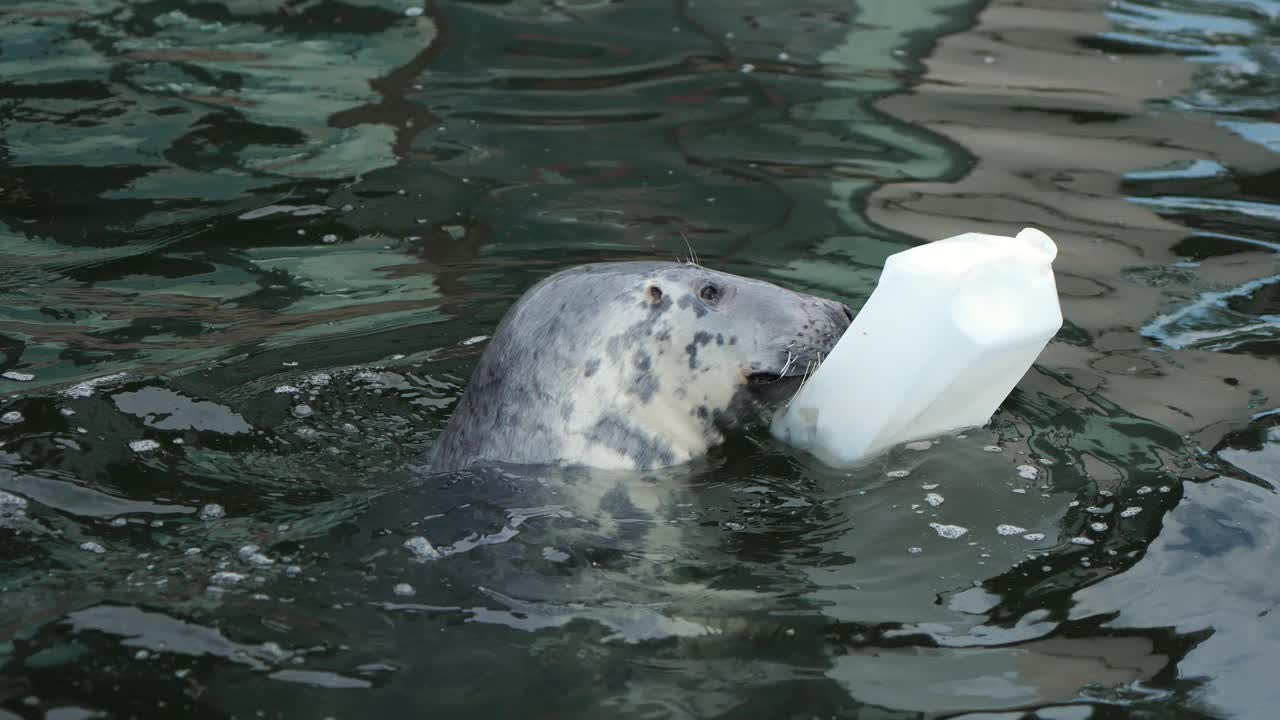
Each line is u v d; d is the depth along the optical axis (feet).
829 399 23.06
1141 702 16.30
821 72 44.88
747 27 49.34
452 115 40.96
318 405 25.80
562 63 45.47
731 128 40.32
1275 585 18.90
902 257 22.07
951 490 21.95
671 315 24.13
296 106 41.19
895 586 19.27
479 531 20.72
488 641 17.62
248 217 34.24
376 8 50.01
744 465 23.53
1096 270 31.50
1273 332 28.19
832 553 20.31
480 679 16.70
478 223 34.09
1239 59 46.16
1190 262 31.96
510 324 24.48
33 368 26.45
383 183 36.37
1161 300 29.91
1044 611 18.48
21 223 33.47
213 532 20.48
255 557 19.62
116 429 24.12
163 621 17.70
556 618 18.29
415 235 33.58
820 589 19.25
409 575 19.26
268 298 30.37
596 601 18.80
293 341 28.48
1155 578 19.17
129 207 34.53
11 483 21.65
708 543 20.75
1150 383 26.02
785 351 24.07
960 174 37.06
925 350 21.74
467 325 29.32
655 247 32.63
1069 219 34.32
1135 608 18.45
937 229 33.47
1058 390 25.73
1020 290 21.86
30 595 18.29
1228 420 24.31
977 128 40.40
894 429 22.65
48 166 36.52
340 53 45.75
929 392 22.03
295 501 21.90
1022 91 43.34
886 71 45.09
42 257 31.78
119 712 15.71
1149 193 35.94
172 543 20.04
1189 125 40.60
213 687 16.28
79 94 41.32
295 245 32.96
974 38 48.57
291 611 18.12
